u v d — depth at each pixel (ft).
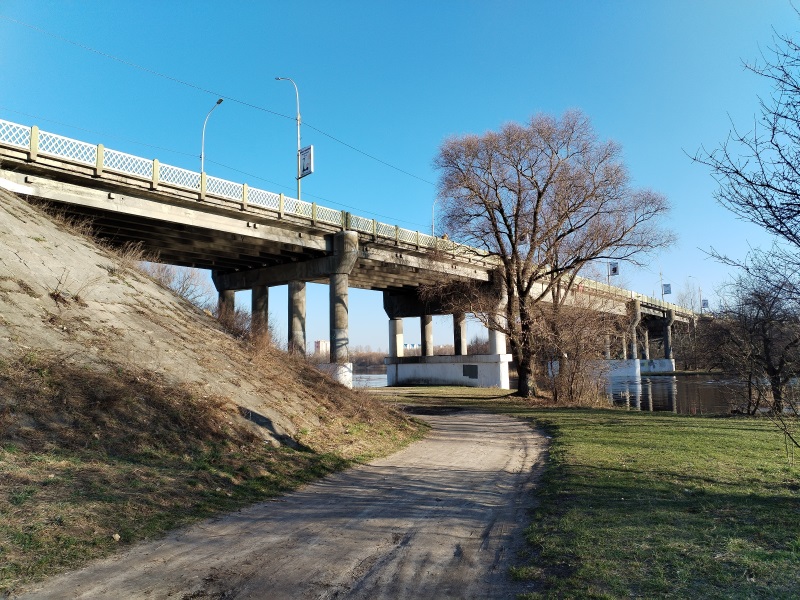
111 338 39.88
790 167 22.59
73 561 17.83
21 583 15.94
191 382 40.19
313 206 103.65
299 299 124.06
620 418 70.38
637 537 20.92
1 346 31.35
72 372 32.50
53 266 44.98
